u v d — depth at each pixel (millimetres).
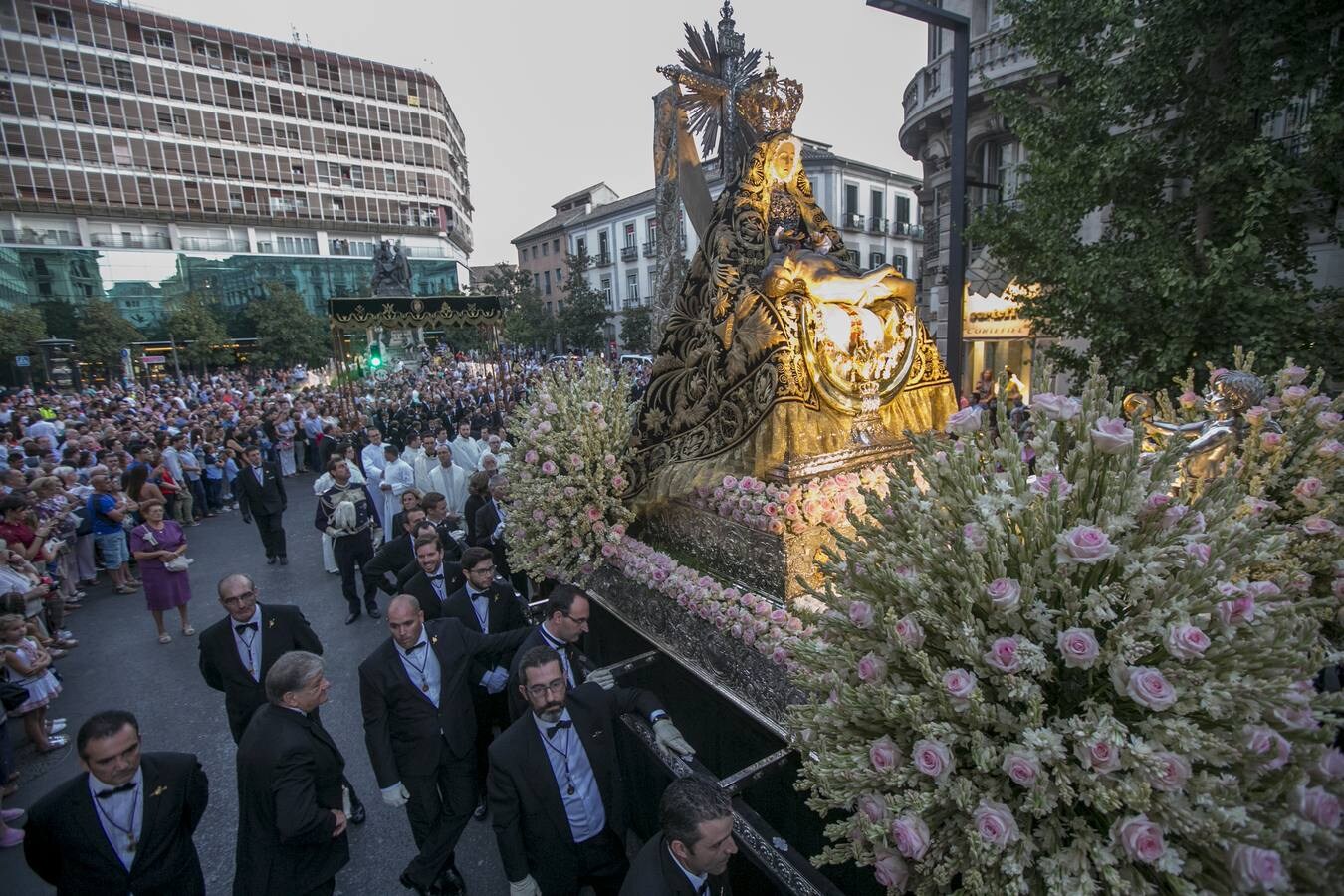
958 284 7293
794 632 2791
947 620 1620
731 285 3627
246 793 2904
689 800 2074
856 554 1902
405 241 72000
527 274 50094
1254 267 5707
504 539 5281
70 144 53062
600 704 3076
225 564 9336
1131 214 6309
